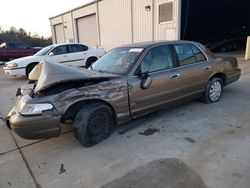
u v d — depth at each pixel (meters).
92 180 2.74
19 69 9.76
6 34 40.94
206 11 17.41
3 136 4.15
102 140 3.63
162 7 12.70
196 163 2.91
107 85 3.47
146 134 3.80
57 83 3.16
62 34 25.11
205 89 4.88
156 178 2.67
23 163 3.22
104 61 4.43
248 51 11.21
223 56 5.30
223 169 2.75
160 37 13.27
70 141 3.76
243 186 2.46
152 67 3.99
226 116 4.33
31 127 3.10
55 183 2.75
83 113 3.36
